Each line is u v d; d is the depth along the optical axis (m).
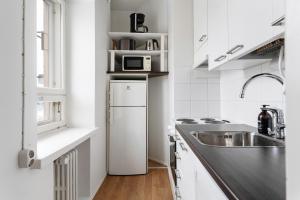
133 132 3.53
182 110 3.02
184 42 3.06
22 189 1.24
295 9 0.36
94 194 2.77
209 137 1.75
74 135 2.10
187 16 3.08
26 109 1.26
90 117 2.66
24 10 1.24
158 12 4.12
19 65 1.20
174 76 3.04
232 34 1.42
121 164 3.52
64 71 2.55
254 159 0.93
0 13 1.05
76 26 2.67
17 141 1.19
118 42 3.85
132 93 3.53
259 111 1.87
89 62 2.66
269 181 0.67
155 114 4.18
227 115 2.70
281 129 1.46
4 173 1.09
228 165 0.84
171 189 2.99
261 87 1.83
